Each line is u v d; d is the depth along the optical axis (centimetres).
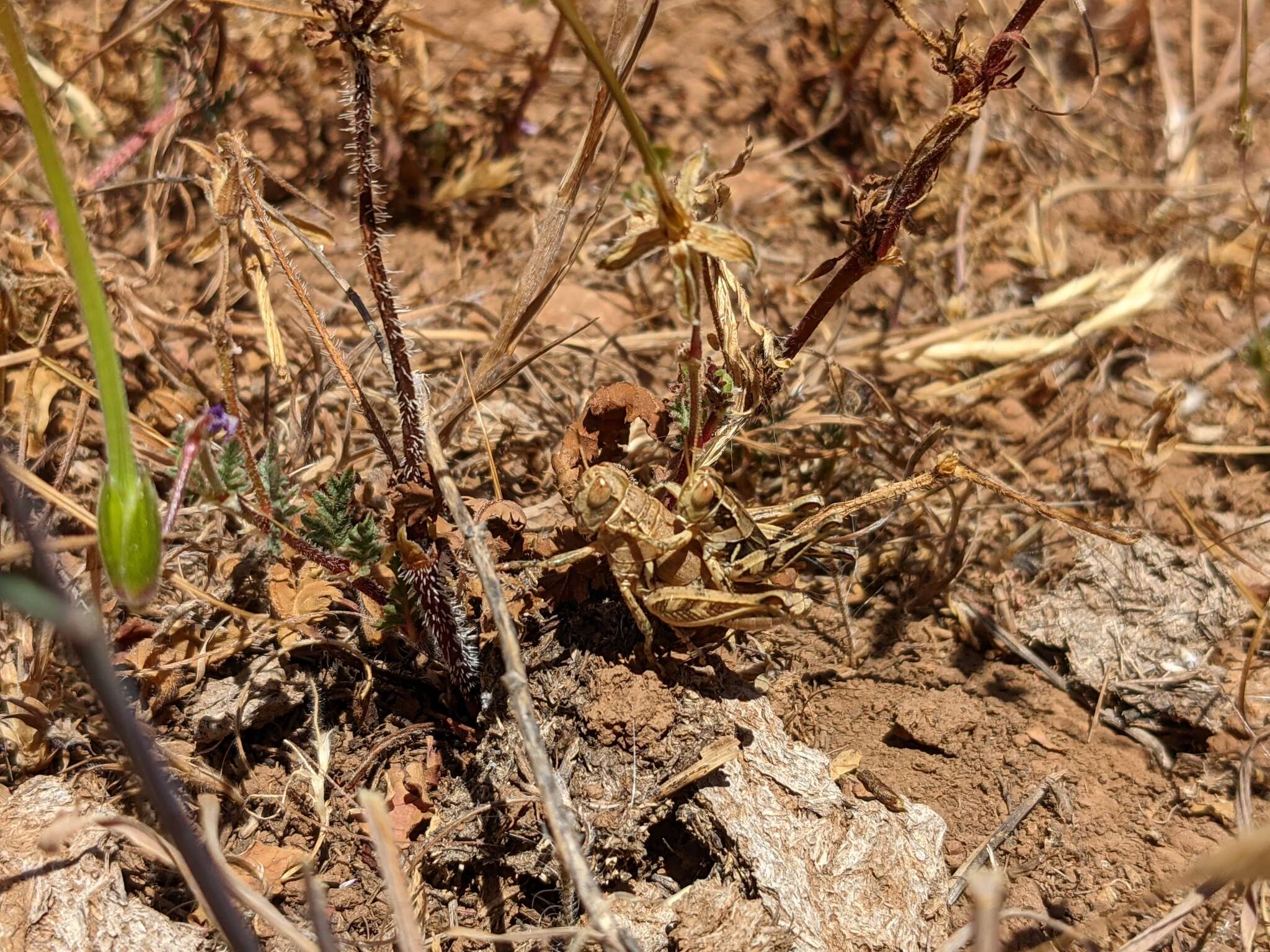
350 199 19
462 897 11
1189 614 13
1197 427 16
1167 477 16
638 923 10
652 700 10
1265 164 20
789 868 10
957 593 14
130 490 8
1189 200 19
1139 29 22
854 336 18
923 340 17
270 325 11
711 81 21
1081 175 20
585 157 12
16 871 9
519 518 11
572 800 10
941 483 13
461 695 11
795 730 12
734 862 10
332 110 19
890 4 10
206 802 8
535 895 10
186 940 9
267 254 11
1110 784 12
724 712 11
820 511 11
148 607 12
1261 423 16
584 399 16
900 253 10
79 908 9
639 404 11
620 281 18
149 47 18
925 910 10
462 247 19
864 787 11
